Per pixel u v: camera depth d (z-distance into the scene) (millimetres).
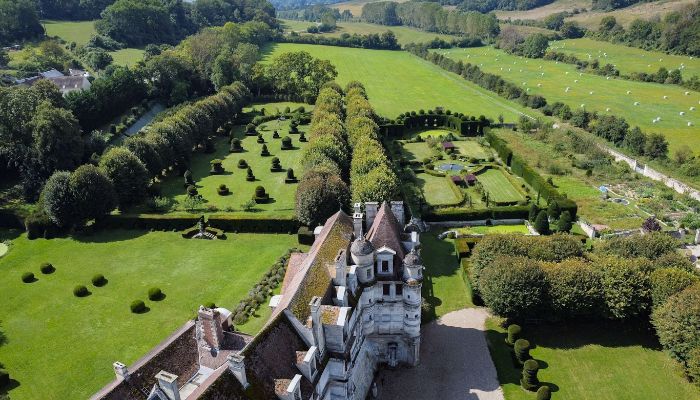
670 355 72812
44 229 115562
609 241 93938
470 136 197000
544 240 91438
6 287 95750
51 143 133375
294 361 53344
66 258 106375
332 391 59688
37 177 133625
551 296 78562
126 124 195375
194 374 55375
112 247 110875
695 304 71000
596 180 146000
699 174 142500
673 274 77625
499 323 84438
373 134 152750
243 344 55469
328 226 76312
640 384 70938
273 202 133250
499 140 174625
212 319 54156
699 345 68688
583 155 166250
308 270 61938
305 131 199250
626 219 120188
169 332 81812
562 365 74688
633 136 164000
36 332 82562
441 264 103000
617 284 78562
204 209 128500
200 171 158750
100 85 193125
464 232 115812
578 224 118812
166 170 158000
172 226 118312
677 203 127688
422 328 83562
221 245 111000
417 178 150625
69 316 86562
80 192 113438
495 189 140750
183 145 158875
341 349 58219
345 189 112750
